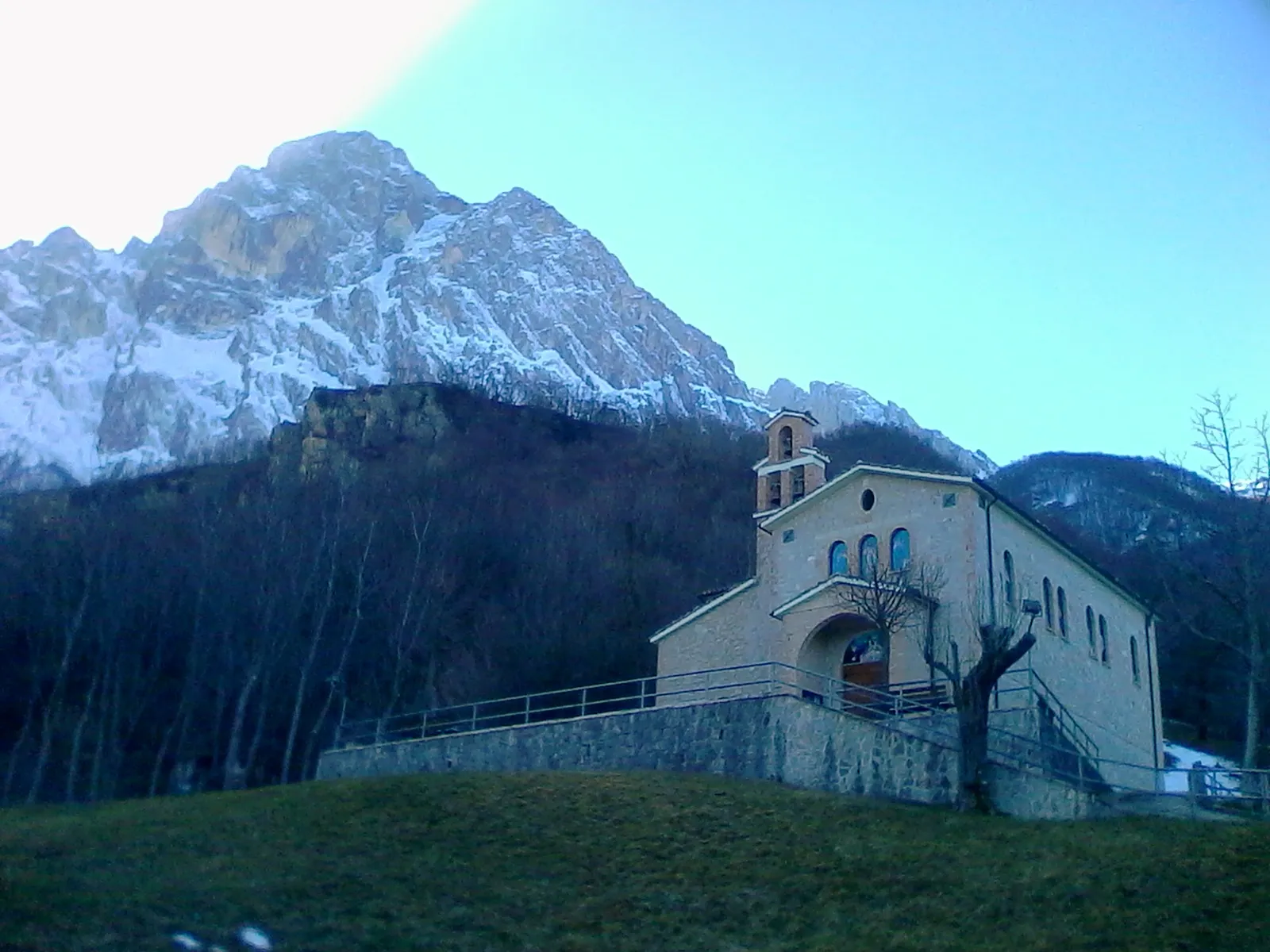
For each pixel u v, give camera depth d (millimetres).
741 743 33781
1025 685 37188
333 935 22047
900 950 21625
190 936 21172
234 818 29609
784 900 24438
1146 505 98000
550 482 100250
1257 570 41219
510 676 62031
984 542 38688
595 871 26156
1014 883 23906
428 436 108688
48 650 58656
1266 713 59000
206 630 59594
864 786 31344
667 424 129125
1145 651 48062
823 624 40156
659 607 70750
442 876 25641
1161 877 23281
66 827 29594
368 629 63812
